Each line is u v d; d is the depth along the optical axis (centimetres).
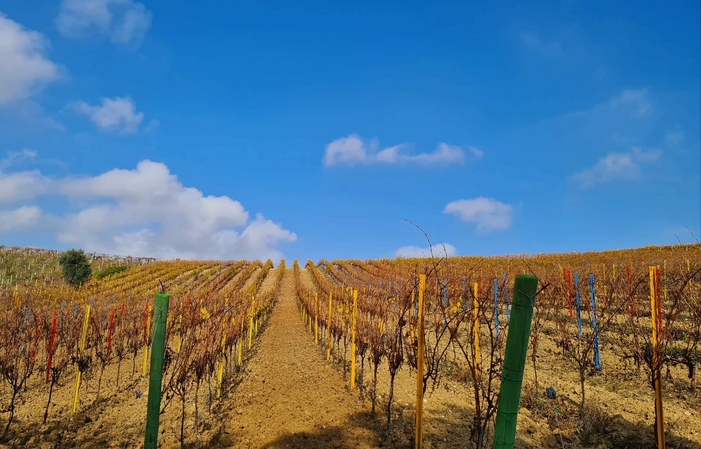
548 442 496
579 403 609
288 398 682
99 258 4519
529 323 283
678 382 690
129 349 1085
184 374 535
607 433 519
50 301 2075
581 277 1267
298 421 576
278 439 519
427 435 504
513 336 283
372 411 576
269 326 1677
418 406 398
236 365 948
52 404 721
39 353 1080
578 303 942
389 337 555
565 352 884
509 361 284
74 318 944
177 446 524
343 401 654
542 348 934
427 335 1031
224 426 577
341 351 1071
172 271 3828
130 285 3041
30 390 813
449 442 484
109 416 661
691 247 2475
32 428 609
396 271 2305
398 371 810
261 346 1245
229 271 4019
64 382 866
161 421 620
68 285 2936
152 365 410
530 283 282
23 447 541
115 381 878
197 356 588
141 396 763
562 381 727
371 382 740
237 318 973
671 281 1236
